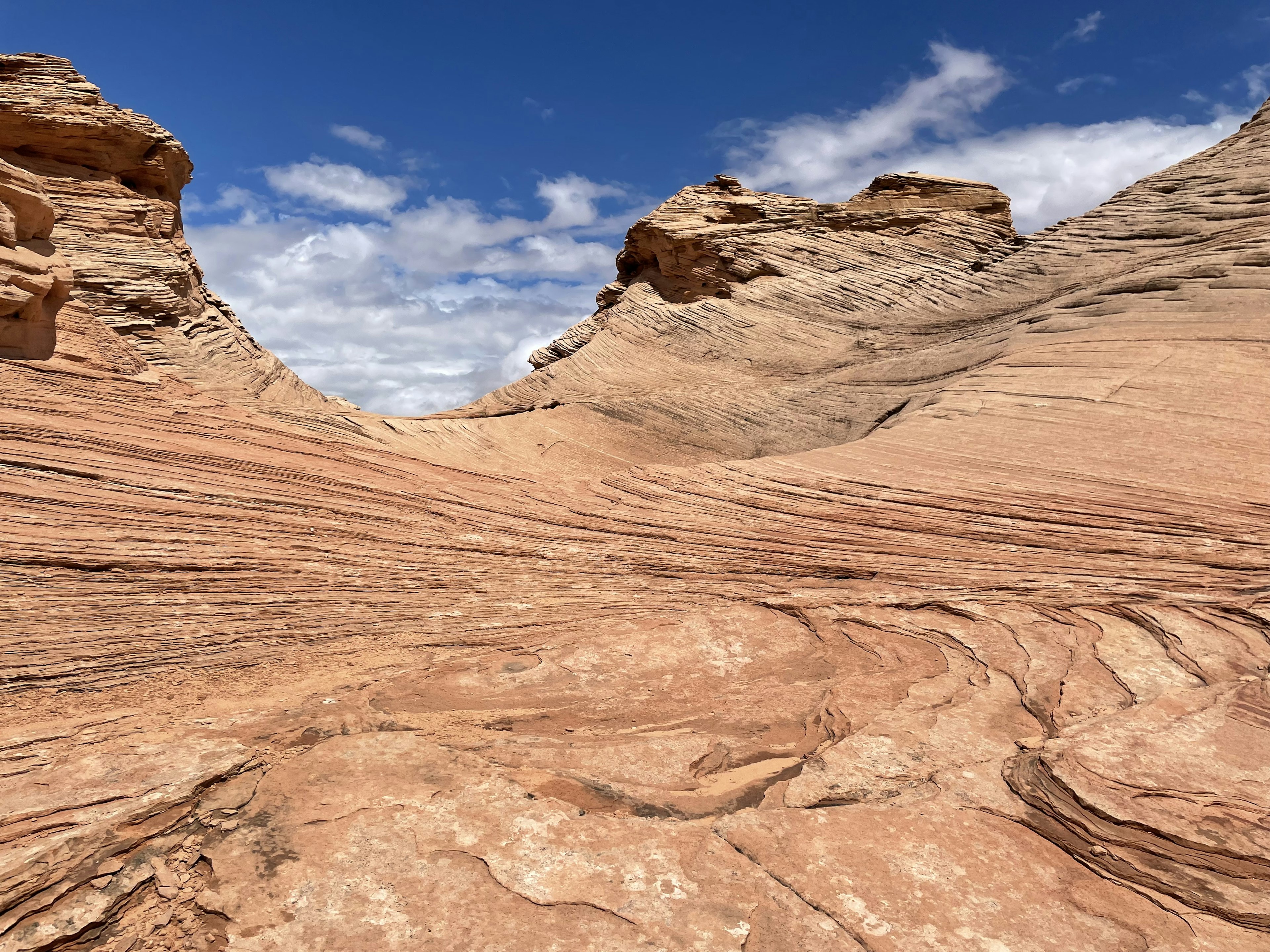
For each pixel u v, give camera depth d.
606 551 12.86
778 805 5.73
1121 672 7.89
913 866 4.83
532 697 8.05
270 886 4.53
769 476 15.01
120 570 10.54
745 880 4.69
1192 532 11.05
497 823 5.21
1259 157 29.69
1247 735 6.25
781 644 9.66
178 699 7.84
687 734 7.09
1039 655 8.45
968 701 7.46
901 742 6.55
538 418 25.80
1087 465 13.68
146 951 4.09
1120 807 5.29
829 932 4.25
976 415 17.88
